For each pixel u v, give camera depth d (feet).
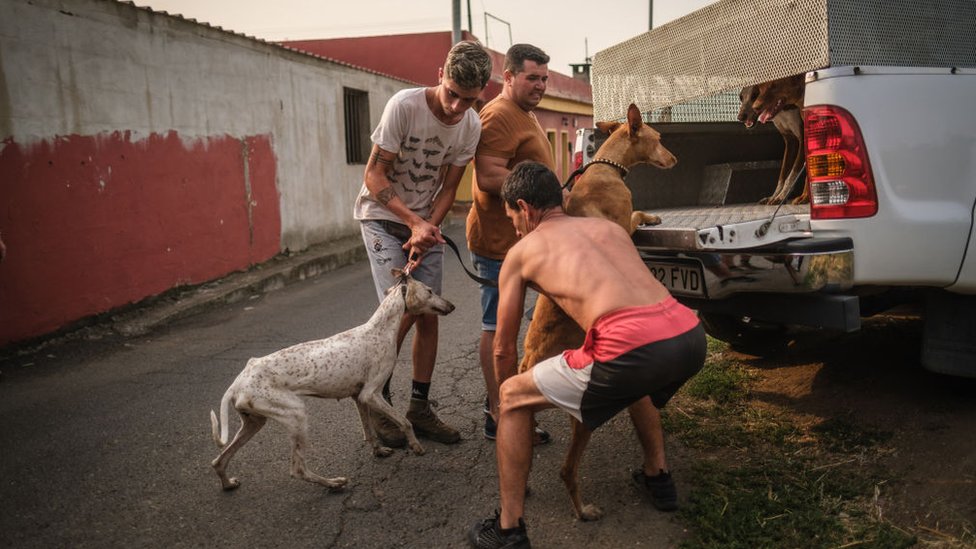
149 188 24.08
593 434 13.07
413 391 12.80
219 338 20.86
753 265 11.24
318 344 11.08
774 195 16.26
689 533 9.69
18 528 9.95
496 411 12.78
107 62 22.22
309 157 35.86
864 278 11.30
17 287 19.07
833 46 11.02
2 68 18.65
